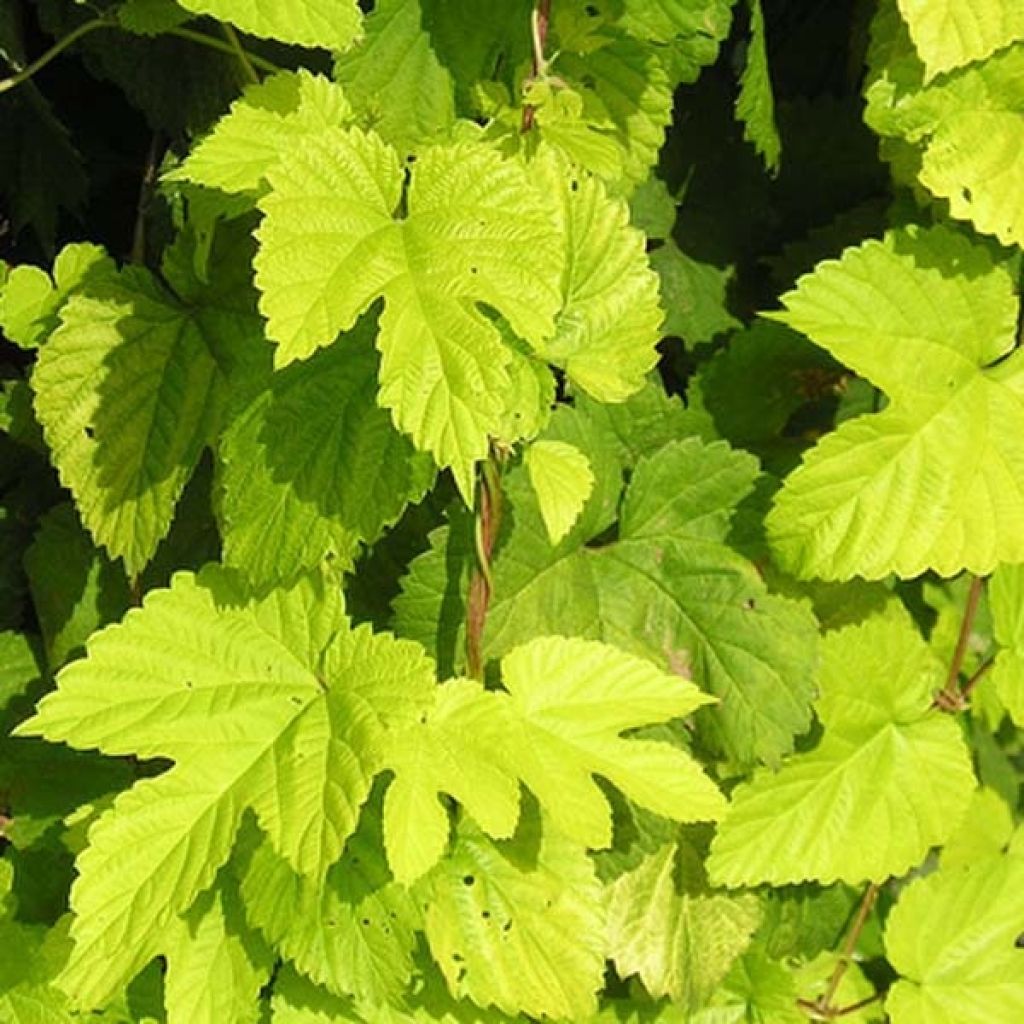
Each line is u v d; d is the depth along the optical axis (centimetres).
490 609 100
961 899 112
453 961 98
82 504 100
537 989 98
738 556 103
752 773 105
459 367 89
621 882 107
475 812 94
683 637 103
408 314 90
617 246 98
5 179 110
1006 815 123
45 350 100
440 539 100
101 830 94
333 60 105
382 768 94
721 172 113
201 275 101
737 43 111
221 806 95
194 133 108
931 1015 111
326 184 91
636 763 96
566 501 97
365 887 97
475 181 92
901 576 101
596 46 100
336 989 97
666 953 107
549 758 96
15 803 108
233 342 101
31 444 107
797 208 114
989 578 110
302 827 93
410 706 94
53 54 105
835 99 114
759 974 110
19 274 102
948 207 107
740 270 114
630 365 98
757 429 112
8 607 111
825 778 105
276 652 97
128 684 96
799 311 102
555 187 97
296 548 95
